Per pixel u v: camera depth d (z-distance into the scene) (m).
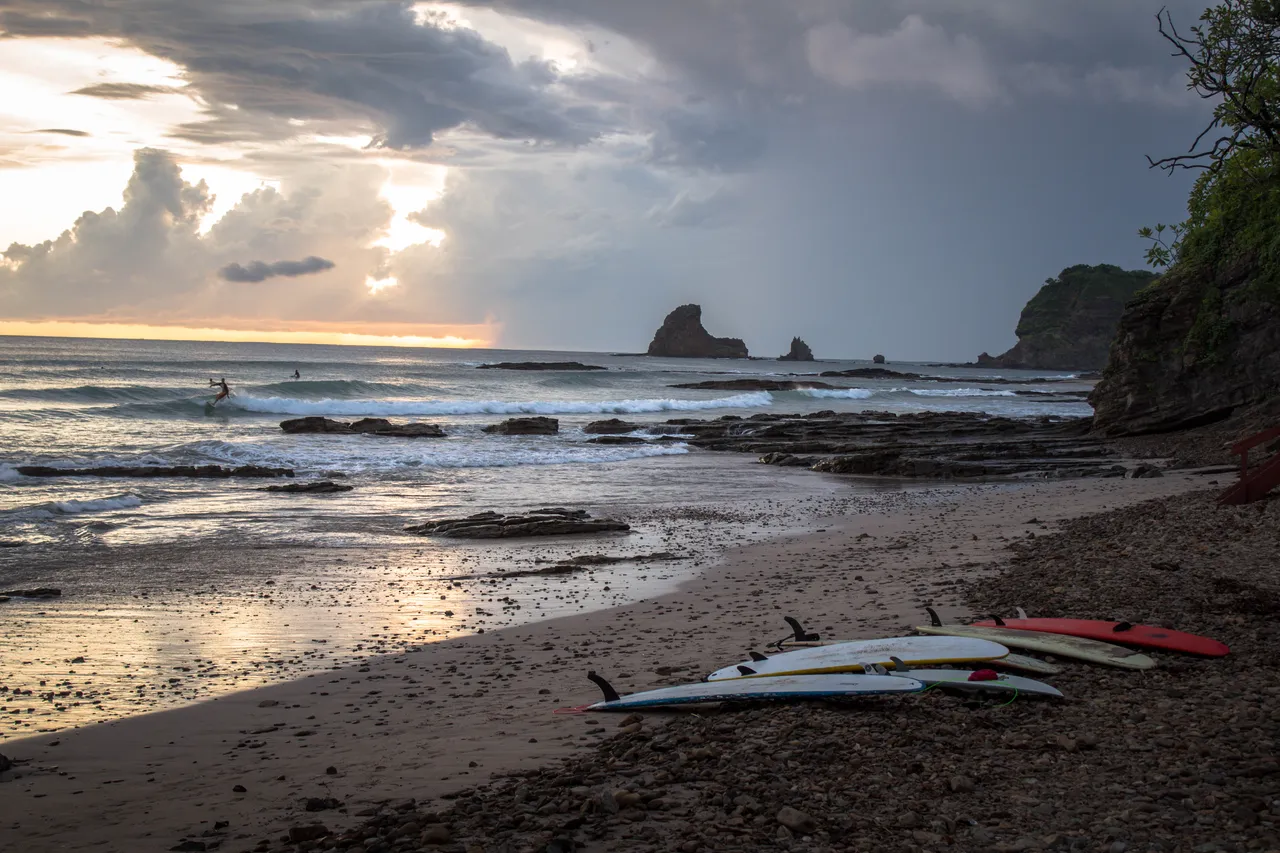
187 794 5.61
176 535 17.44
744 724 6.14
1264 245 31.47
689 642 9.43
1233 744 5.09
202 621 11.09
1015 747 5.34
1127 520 15.23
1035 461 30.66
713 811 4.57
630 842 4.25
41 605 11.92
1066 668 7.25
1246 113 10.42
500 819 4.64
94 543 16.48
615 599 12.27
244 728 7.10
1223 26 10.52
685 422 47.38
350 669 8.94
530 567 14.70
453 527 17.97
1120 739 5.36
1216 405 32.97
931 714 6.16
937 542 15.52
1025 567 12.03
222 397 45.78
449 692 7.99
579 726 6.62
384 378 79.56
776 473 30.08
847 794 4.70
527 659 9.13
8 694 8.13
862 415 53.69
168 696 8.05
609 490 25.31
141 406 43.53
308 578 13.82
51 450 29.91
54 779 5.97
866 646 7.88
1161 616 8.55
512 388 73.56
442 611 11.66
